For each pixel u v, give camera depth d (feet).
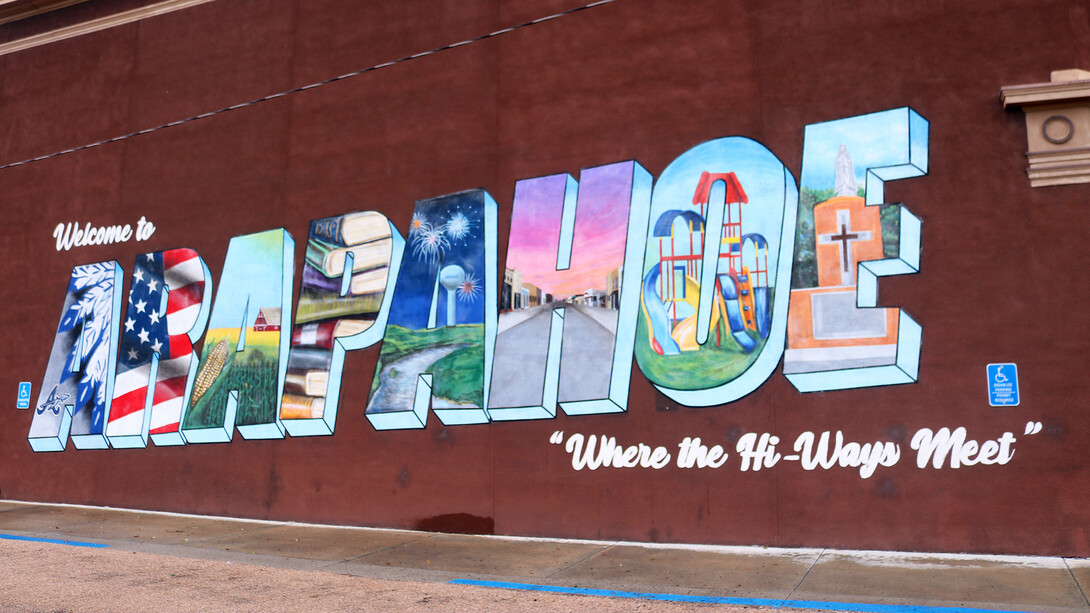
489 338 33.06
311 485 35.09
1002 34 28.43
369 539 31.19
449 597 22.41
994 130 28.04
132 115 42.22
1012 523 26.27
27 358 42.78
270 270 37.47
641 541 29.89
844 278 28.86
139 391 39.55
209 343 38.32
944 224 28.04
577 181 32.73
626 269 31.48
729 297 30.07
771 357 29.27
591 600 21.97
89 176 42.86
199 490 37.32
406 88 36.17
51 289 42.88
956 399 27.22
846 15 30.17
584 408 31.24
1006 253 27.35
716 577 24.38
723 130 31.04
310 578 24.90
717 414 29.66
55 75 44.83
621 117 32.48
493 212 33.76
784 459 28.73
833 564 25.58
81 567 26.25
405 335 34.45
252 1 40.19
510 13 34.86
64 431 41.09
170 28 42.01
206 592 23.00
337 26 38.04
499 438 32.32
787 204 29.86
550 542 30.25
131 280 40.81
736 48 31.35
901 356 27.91
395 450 33.86
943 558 25.96
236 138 39.34
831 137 29.71
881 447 27.76
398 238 35.24
